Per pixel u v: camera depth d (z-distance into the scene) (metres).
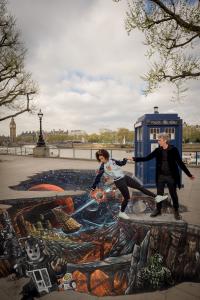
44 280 4.07
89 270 4.23
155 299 3.58
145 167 8.38
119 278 4.12
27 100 25.05
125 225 5.24
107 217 5.85
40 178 10.52
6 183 9.97
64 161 19.59
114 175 5.58
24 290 3.82
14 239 4.97
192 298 3.58
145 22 10.89
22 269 4.28
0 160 21.59
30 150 33.00
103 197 6.90
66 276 4.14
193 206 6.52
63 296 3.74
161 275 4.16
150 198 7.10
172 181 5.46
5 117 24.61
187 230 4.77
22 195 7.81
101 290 3.90
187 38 11.45
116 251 4.73
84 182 9.59
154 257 4.57
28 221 5.75
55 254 4.58
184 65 12.08
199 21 10.68
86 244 4.87
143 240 4.87
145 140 8.23
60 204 6.65
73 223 5.66
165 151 5.56
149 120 8.16
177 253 4.57
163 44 11.64
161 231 4.91
